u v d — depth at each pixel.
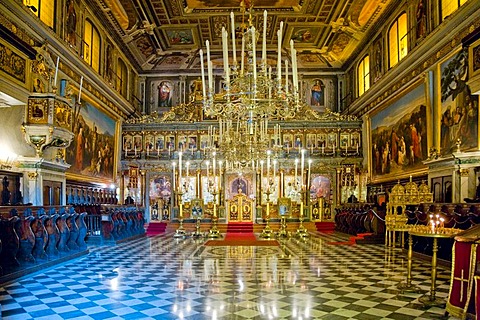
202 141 28.86
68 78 19.03
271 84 11.59
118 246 17.09
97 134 23.17
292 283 9.57
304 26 26.17
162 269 11.48
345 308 7.45
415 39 19.78
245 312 7.21
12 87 14.20
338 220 24.53
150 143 28.80
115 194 26.36
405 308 7.43
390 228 14.54
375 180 25.52
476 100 14.80
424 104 18.70
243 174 28.34
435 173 17.22
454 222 11.87
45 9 17.38
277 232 22.08
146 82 31.62
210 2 23.38
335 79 31.61
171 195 28.34
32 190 15.24
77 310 7.37
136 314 7.13
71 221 13.80
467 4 14.84
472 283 6.45
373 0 22.34
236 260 13.09
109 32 24.55
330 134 28.83
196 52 29.72
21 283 9.62
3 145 15.16
